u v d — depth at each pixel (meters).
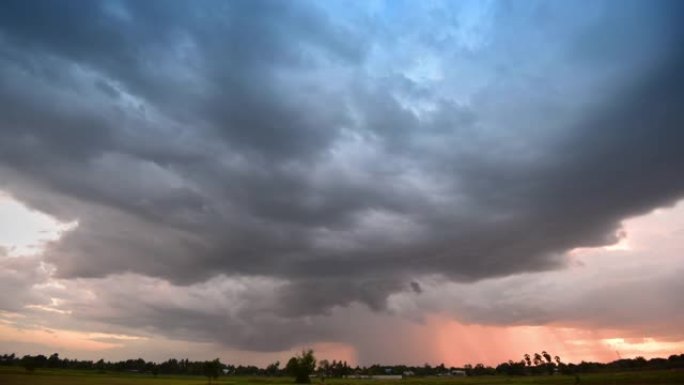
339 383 137.38
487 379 167.62
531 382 125.56
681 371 136.38
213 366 142.38
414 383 133.62
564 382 119.38
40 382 99.19
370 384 130.88
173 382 123.12
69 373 168.25
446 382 141.12
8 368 176.25
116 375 187.25
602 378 126.06
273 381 157.62
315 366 143.50
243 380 166.75
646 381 107.19
